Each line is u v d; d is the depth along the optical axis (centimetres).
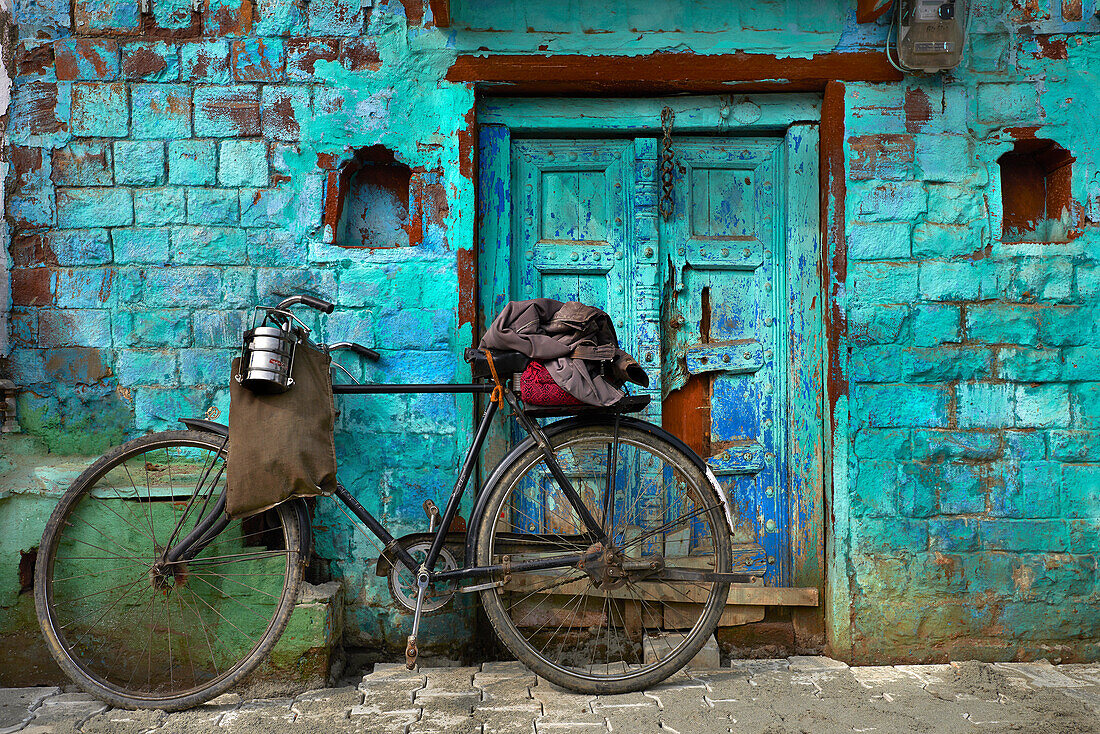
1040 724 225
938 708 238
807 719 230
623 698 247
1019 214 299
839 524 284
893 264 285
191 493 264
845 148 286
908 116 286
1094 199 285
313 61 284
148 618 264
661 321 305
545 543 263
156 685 263
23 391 279
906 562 283
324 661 257
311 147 284
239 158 283
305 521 255
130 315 282
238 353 284
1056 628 281
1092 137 285
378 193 297
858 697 247
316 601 260
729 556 261
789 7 286
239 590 263
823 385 294
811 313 299
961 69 286
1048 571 282
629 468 299
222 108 283
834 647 284
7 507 264
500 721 229
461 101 285
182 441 258
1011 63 286
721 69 286
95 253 281
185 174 282
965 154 286
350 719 231
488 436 291
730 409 304
